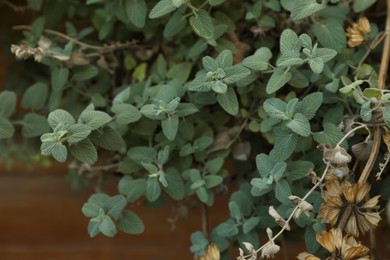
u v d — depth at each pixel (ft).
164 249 2.25
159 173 1.72
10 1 2.19
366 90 1.57
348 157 1.54
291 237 1.89
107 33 1.94
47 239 2.30
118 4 1.85
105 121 1.63
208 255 1.68
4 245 2.30
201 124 1.85
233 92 1.66
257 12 1.82
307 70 1.75
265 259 1.75
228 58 1.64
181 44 1.92
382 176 1.79
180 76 1.86
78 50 1.91
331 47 1.75
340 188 1.58
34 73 2.20
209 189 1.80
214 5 1.74
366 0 1.77
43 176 2.30
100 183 2.07
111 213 1.71
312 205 1.64
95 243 2.28
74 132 1.59
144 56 1.98
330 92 1.73
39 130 1.87
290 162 1.67
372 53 1.85
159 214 2.25
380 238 2.12
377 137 1.61
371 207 1.59
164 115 1.70
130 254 2.27
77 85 1.99
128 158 1.82
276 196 1.63
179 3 1.63
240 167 1.94
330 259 1.56
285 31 1.62
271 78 1.64
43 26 1.98
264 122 1.77
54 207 2.30
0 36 2.20
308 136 1.65
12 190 2.30
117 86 2.03
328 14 1.80
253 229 1.75
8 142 2.14
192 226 2.24
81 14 2.04
